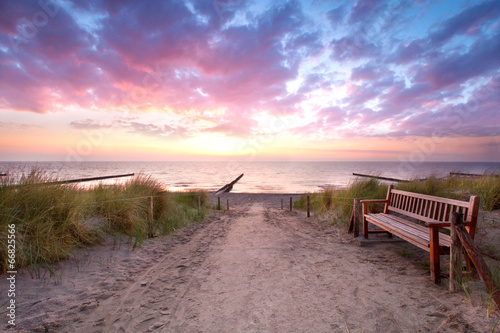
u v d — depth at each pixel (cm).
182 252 444
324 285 297
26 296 257
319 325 217
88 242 414
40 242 335
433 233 287
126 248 432
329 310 241
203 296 275
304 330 210
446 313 225
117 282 309
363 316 229
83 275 318
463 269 288
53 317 226
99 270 338
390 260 373
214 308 249
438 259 286
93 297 268
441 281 290
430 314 226
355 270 340
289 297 270
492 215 489
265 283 308
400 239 465
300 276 327
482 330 197
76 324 219
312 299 264
